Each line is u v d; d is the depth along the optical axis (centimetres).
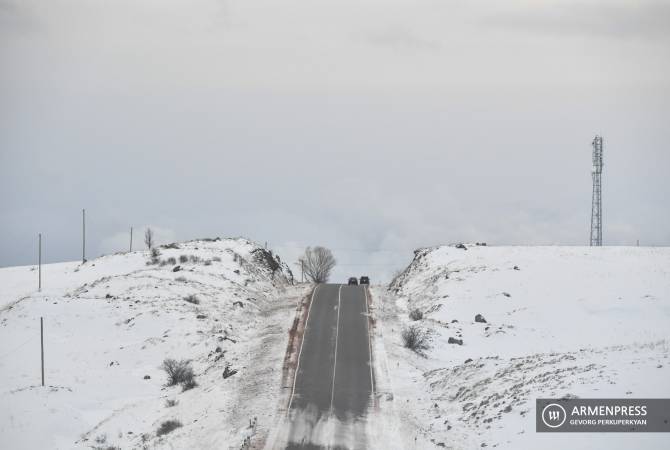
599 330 6662
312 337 6288
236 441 4088
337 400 4728
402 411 4538
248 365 5569
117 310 7112
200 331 6569
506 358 5453
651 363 4375
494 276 8262
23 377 5738
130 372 5897
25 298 7588
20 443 4494
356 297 8125
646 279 7931
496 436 3897
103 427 4725
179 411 4841
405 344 6122
